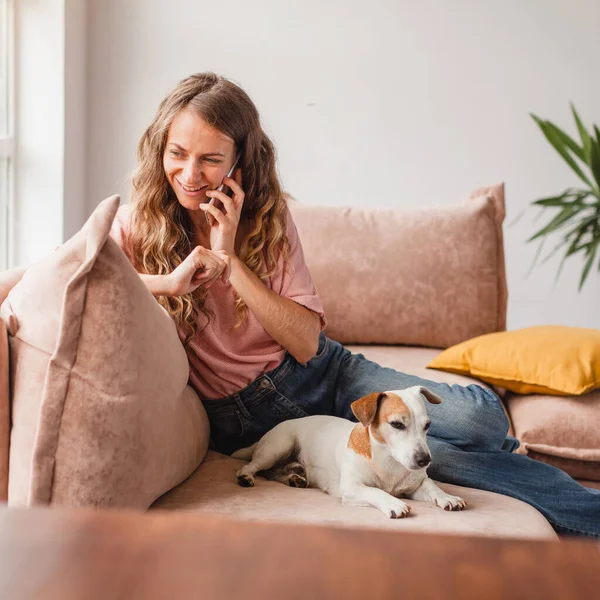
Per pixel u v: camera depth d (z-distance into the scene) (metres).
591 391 2.26
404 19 3.78
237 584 0.41
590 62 3.78
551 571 0.44
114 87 3.81
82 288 1.22
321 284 2.78
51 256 1.29
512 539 0.47
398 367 2.52
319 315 1.82
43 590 0.40
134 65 3.80
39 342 1.26
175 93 1.67
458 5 3.77
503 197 2.99
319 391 1.87
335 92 3.82
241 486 1.58
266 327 1.72
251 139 1.71
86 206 3.84
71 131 3.55
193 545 0.45
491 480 1.66
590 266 3.54
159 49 3.80
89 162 3.83
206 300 1.73
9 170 3.41
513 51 3.79
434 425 1.76
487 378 2.39
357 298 2.78
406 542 0.46
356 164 3.86
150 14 3.79
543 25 3.77
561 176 3.84
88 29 3.76
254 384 1.77
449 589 0.42
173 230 1.73
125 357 1.25
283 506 1.45
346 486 1.50
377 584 0.42
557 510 1.63
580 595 0.41
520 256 3.89
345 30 3.79
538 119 3.46
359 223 2.86
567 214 3.48
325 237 2.82
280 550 0.45
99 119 3.82
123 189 3.85
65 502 1.24
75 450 1.23
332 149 3.86
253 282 1.69
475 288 2.82
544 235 3.65
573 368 2.25
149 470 1.32
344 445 1.57
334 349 1.97
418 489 1.54
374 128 3.84
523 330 2.51
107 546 0.45
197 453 1.61
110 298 1.23
